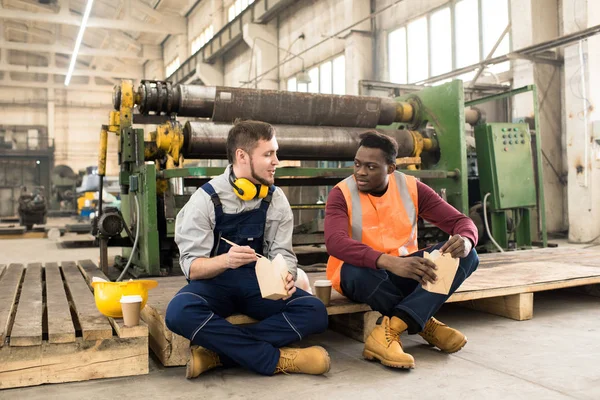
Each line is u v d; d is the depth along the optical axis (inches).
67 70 848.9
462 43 350.0
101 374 69.4
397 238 80.4
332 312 82.7
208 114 161.5
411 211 81.7
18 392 64.7
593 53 269.1
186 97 155.2
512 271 117.0
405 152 181.9
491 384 65.7
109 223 149.7
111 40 862.5
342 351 81.8
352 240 75.5
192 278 69.2
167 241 159.6
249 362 68.8
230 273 72.3
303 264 182.5
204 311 67.7
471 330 94.5
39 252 278.8
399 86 259.1
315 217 265.3
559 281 105.6
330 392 63.8
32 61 925.2
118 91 154.6
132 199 159.0
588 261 134.4
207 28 681.6
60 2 656.4
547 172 298.7
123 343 70.3
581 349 81.3
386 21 413.4
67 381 67.9
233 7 621.9
